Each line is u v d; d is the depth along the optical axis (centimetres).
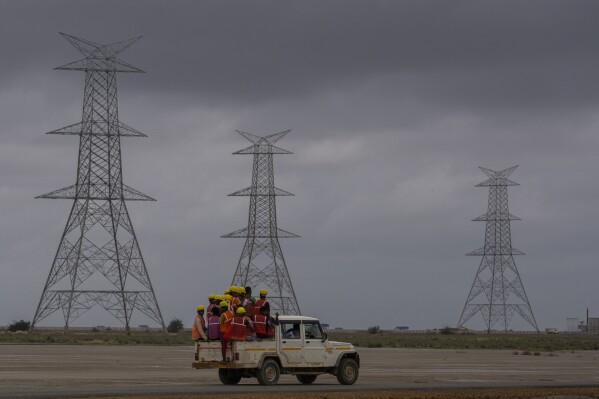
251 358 5347
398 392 4950
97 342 14412
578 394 5162
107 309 16838
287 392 4812
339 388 5191
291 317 5566
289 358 5450
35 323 17062
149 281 17150
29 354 9669
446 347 15475
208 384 5616
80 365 7738
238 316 5334
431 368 8081
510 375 7112
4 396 4372
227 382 5575
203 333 5509
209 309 5491
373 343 15788
